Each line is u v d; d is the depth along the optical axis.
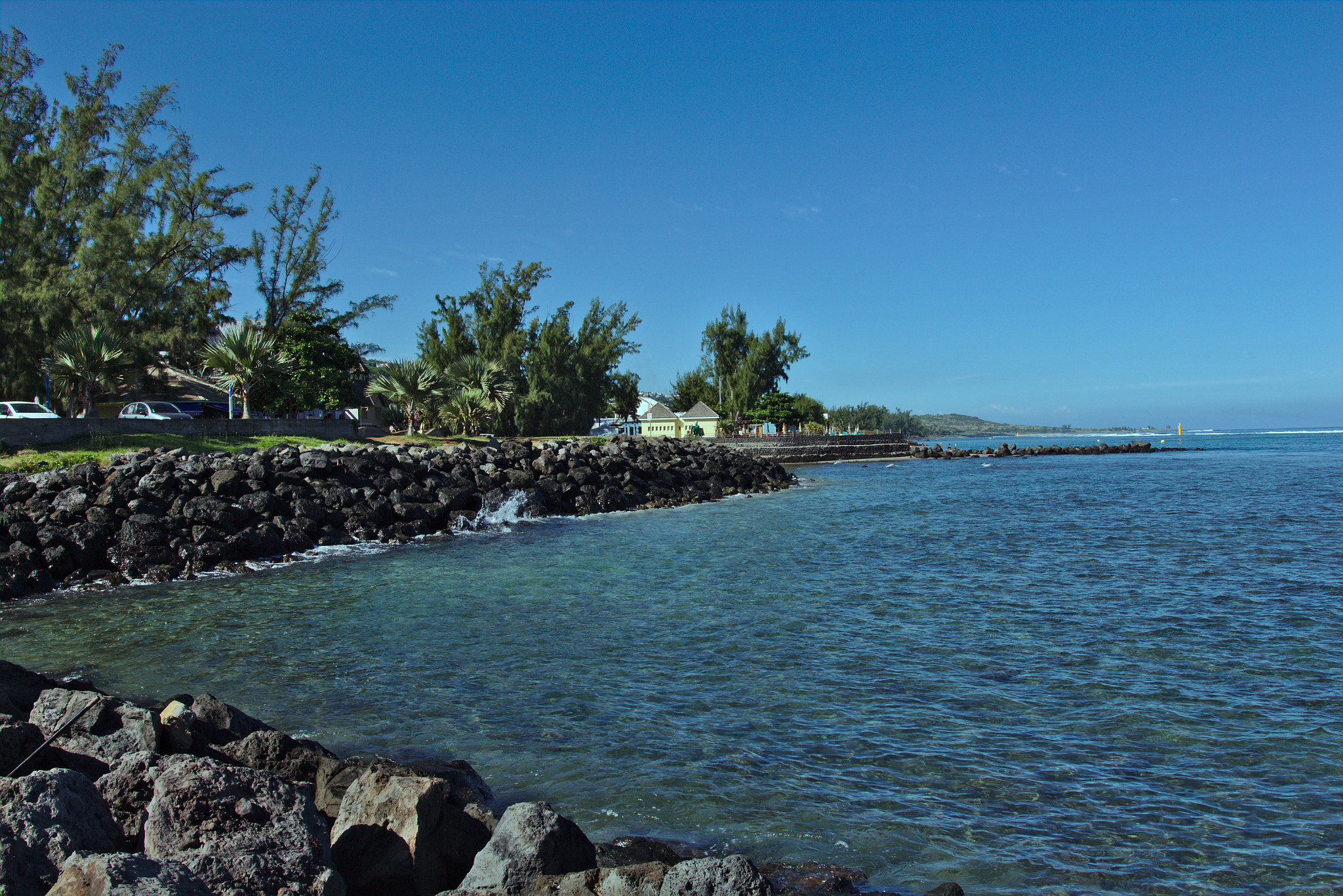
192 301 53.78
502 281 77.88
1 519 22.41
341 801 6.87
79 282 42.72
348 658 12.95
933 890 6.04
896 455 99.12
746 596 17.45
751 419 106.75
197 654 13.34
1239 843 6.98
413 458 36.12
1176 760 8.70
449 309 77.62
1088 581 19.03
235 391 47.84
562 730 9.68
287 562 23.34
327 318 64.44
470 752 9.03
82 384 41.25
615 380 102.88
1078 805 7.70
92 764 7.37
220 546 23.06
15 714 8.62
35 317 41.44
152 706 10.05
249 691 11.35
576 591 18.25
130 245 45.72
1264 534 26.91
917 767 8.57
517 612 16.16
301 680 11.84
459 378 62.69
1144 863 6.66
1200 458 93.69
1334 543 24.38
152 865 4.61
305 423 44.12
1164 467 74.75
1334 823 7.31
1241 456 97.06
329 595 18.34
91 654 13.50
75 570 21.11
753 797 7.88
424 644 13.78
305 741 8.17
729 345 113.44
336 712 10.41
